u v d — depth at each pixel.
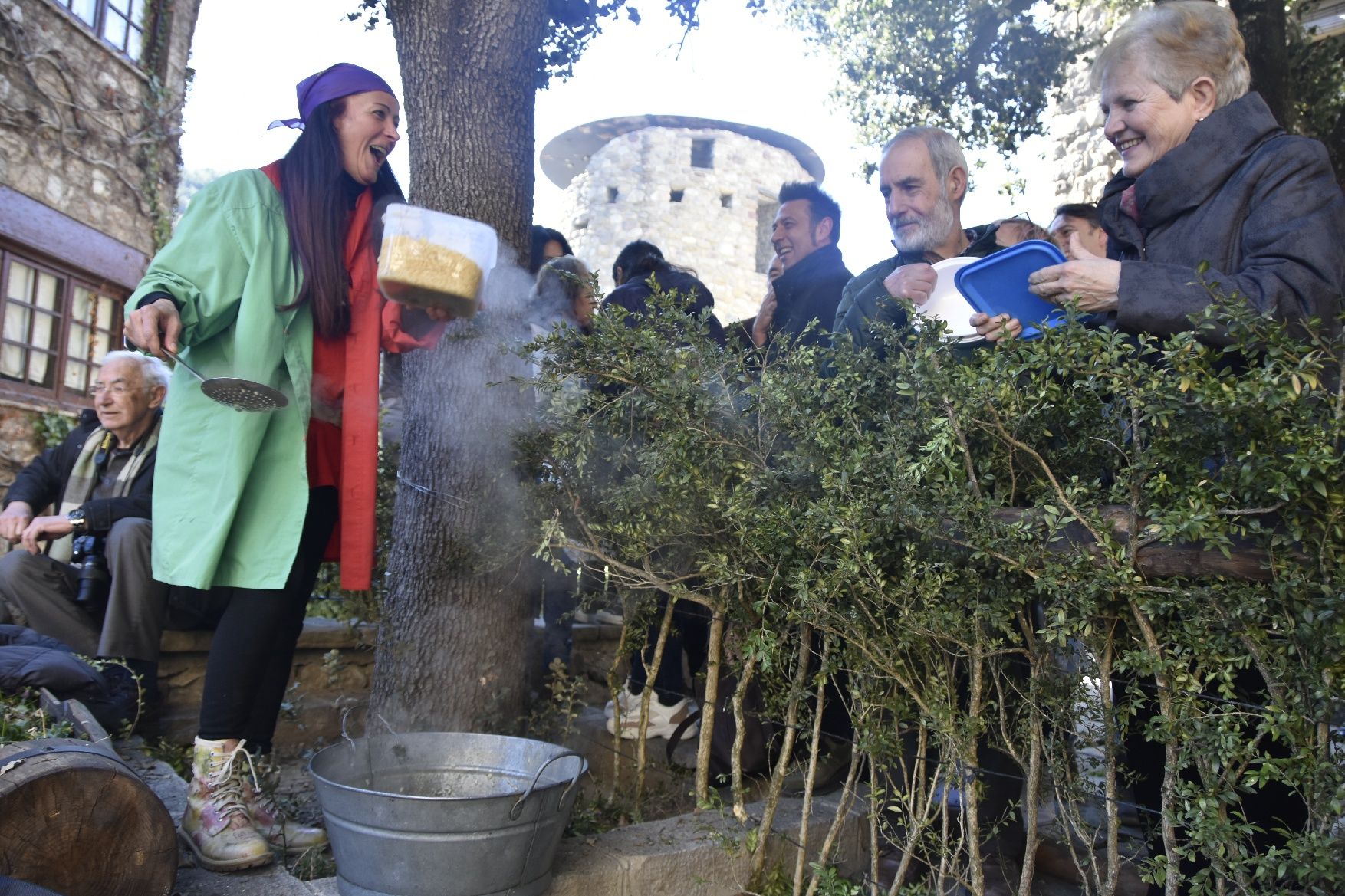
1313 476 1.42
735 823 2.37
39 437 7.45
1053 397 1.70
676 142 21.62
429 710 2.63
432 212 2.04
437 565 2.65
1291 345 1.48
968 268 2.08
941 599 1.79
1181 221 1.97
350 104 2.31
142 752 2.76
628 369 2.09
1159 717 1.59
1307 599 1.46
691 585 2.44
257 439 2.17
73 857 1.70
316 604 3.79
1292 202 1.81
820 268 3.63
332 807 1.82
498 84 2.75
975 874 1.85
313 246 2.25
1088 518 1.60
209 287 2.14
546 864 1.94
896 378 1.96
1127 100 2.06
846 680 2.32
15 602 3.17
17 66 7.09
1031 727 1.82
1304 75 6.00
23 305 7.37
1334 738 1.46
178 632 3.32
